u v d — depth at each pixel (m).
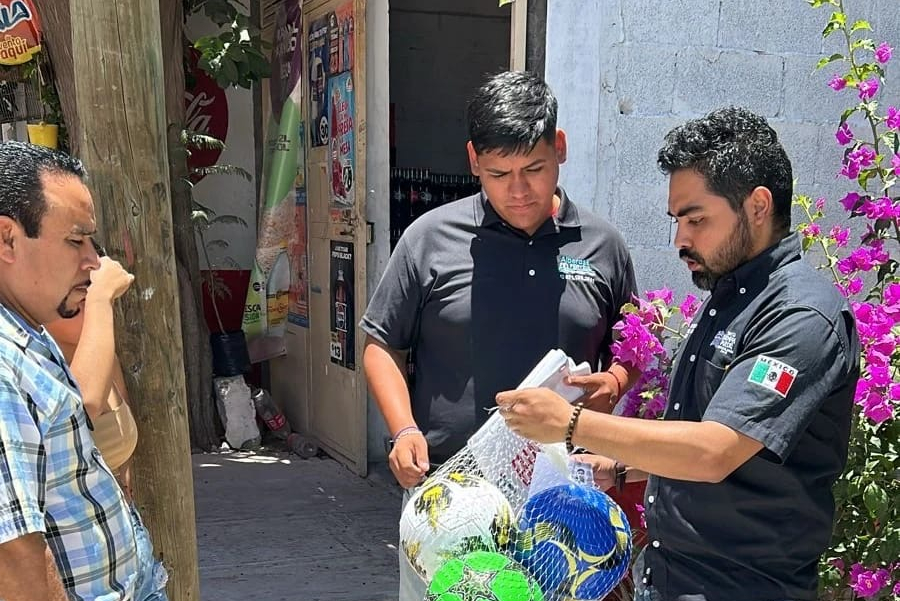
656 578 1.85
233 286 6.32
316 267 5.47
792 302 1.65
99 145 2.13
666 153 1.76
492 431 1.94
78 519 1.64
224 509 4.55
